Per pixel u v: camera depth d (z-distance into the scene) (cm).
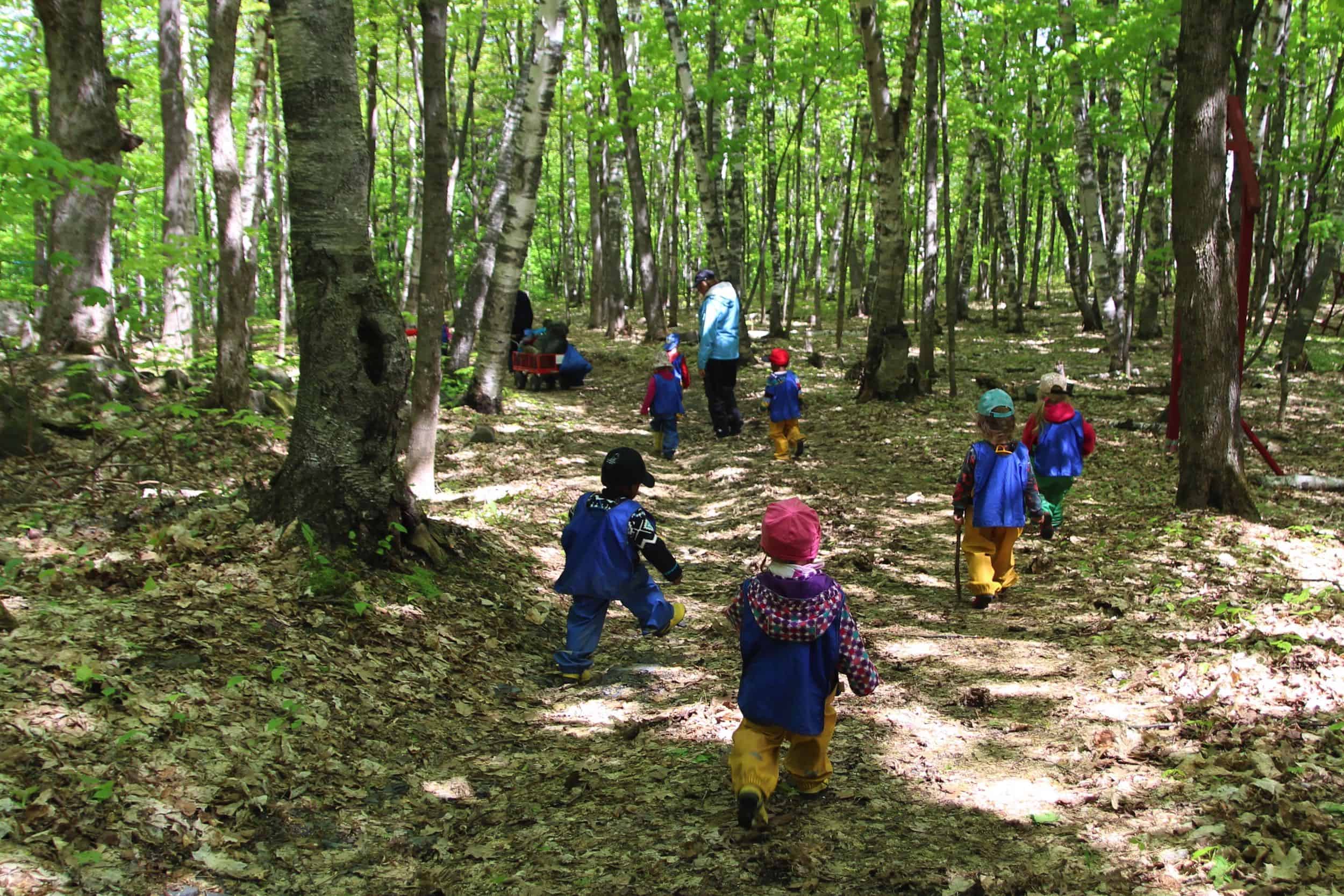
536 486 966
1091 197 1623
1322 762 347
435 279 838
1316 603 529
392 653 484
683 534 879
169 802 319
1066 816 336
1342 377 1506
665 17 1767
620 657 567
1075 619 571
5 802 290
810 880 303
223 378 888
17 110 1664
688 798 373
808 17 1817
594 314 2744
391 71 2892
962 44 1983
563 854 329
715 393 1306
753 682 342
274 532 546
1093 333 2252
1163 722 409
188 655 409
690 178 3312
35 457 683
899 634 576
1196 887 281
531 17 1839
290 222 561
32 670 366
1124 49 1411
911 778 379
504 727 453
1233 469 745
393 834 343
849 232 2214
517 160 1324
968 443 1148
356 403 558
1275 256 2038
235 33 852
